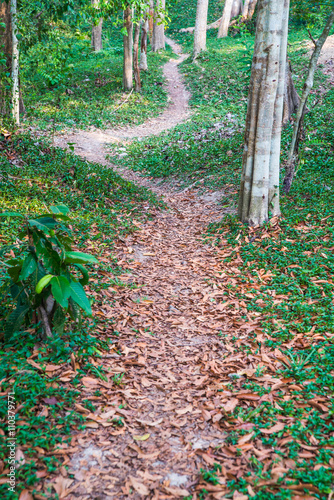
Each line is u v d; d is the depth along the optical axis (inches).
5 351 143.1
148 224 315.9
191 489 101.3
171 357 161.0
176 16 1592.0
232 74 890.1
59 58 464.8
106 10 598.9
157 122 722.8
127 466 107.6
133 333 174.4
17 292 145.9
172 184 442.9
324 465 104.7
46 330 146.9
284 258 236.5
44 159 391.9
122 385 139.4
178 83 936.9
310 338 163.5
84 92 823.1
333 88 670.5
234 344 168.4
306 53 867.4
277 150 280.5
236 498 96.3
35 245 137.8
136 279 228.7
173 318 192.5
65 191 331.3
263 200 283.7
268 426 119.6
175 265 251.6
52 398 125.2
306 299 194.2
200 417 126.9
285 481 100.7
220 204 359.6
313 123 501.4
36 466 103.6
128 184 391.9
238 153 480.1
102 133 630.5
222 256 258.2
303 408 126.6
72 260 141.2
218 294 213.6
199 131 601.9
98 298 196.5
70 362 143.8
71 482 100.9
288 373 144.8
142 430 120.9
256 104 266.5
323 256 232.2
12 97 486.0
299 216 289.1
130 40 813.2
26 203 285.0
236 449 111.6
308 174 375.2
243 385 140.3
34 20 472.1
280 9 246.1
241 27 1193.4
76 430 117.6
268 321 181.8
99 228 278.5
